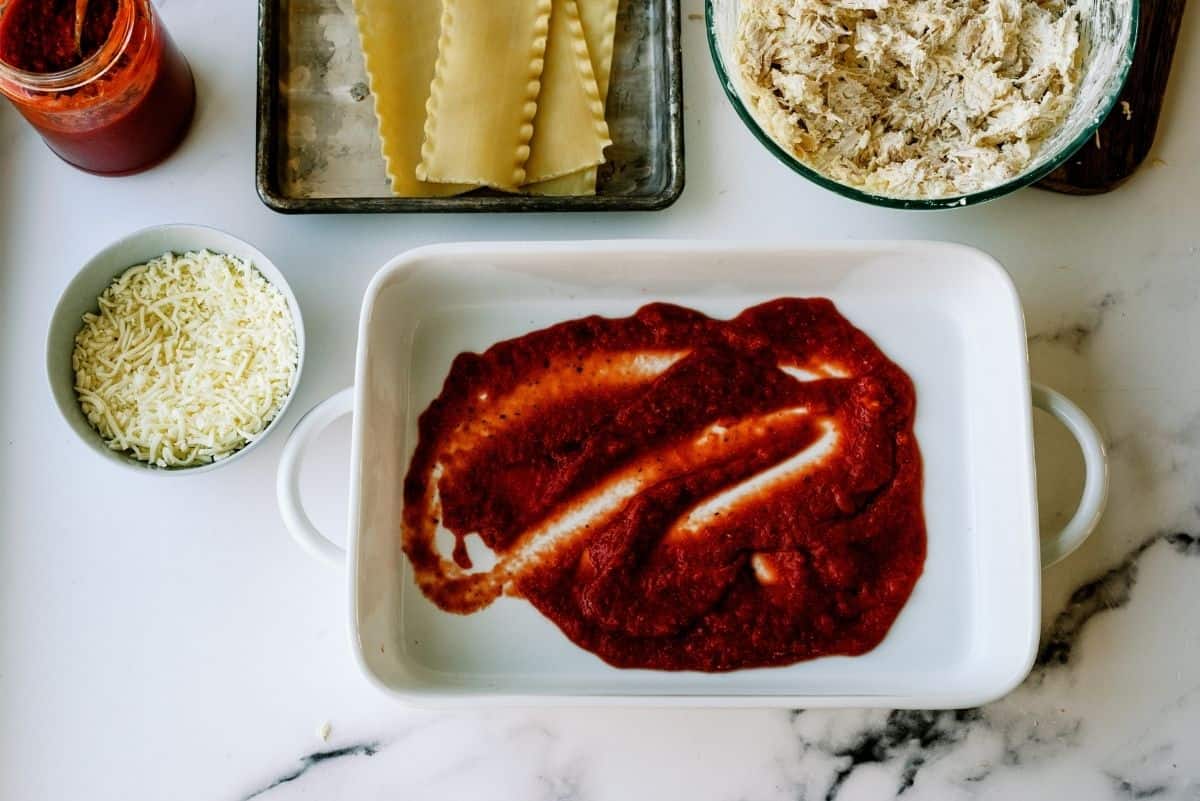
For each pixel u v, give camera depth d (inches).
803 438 30.9
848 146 30.3
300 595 30.8
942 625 30.0
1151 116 31.6
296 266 31.8
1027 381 29.1
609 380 31.1
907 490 30.6
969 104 30.0
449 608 30.0
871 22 30.0
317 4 32.4
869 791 30.4
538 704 27.6
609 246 29.8
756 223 32.1
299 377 29.7
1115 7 29.5
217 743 30.3
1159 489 31.6
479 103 30.9
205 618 30.6
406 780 30.2
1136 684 30.8
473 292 31.1
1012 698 30.8
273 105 31.1
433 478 30.7
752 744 30.5
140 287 30.5
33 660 30.4
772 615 29.7
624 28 32.5
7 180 32.1
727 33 30.6
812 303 31.4
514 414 31.0
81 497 31.0
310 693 30.5
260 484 31.1
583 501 30.5
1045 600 31.1
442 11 31.4
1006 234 32.3
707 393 30.9
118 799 30.1
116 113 29.8
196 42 32.5
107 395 30.0
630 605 29.7
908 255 30.1
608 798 30.2
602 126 31.4
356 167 31.9
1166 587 31.2
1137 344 32.0
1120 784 30.5
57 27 29.3
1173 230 32.4
